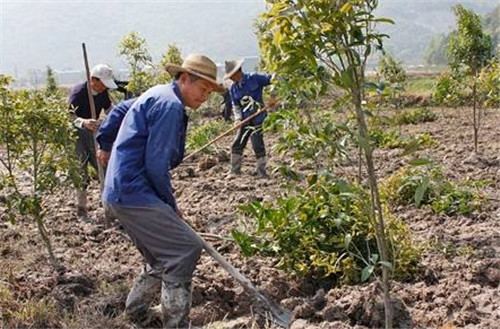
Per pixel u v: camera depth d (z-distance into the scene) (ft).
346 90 12.03
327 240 17.93
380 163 35.40
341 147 12.47
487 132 49.98
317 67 12.01
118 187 14.24
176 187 32.12
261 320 15.65
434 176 14.98
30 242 22.11
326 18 11.30
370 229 17.22
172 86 14.83
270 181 31.99
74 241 22.06
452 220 23.07
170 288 14.53
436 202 23.89
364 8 11.57
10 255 20.84
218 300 16.81
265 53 12.40
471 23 36.78
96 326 15.33
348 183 13.07
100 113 25.20
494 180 30.22
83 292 17.30
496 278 17.35
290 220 18.26
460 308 15.65
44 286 17.34
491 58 37.01
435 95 39.81
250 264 18.93
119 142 14.43
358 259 17.52
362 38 11.57
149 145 13.97
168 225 14.28
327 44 11.67
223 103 64.95
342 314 15.67
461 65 37.35
